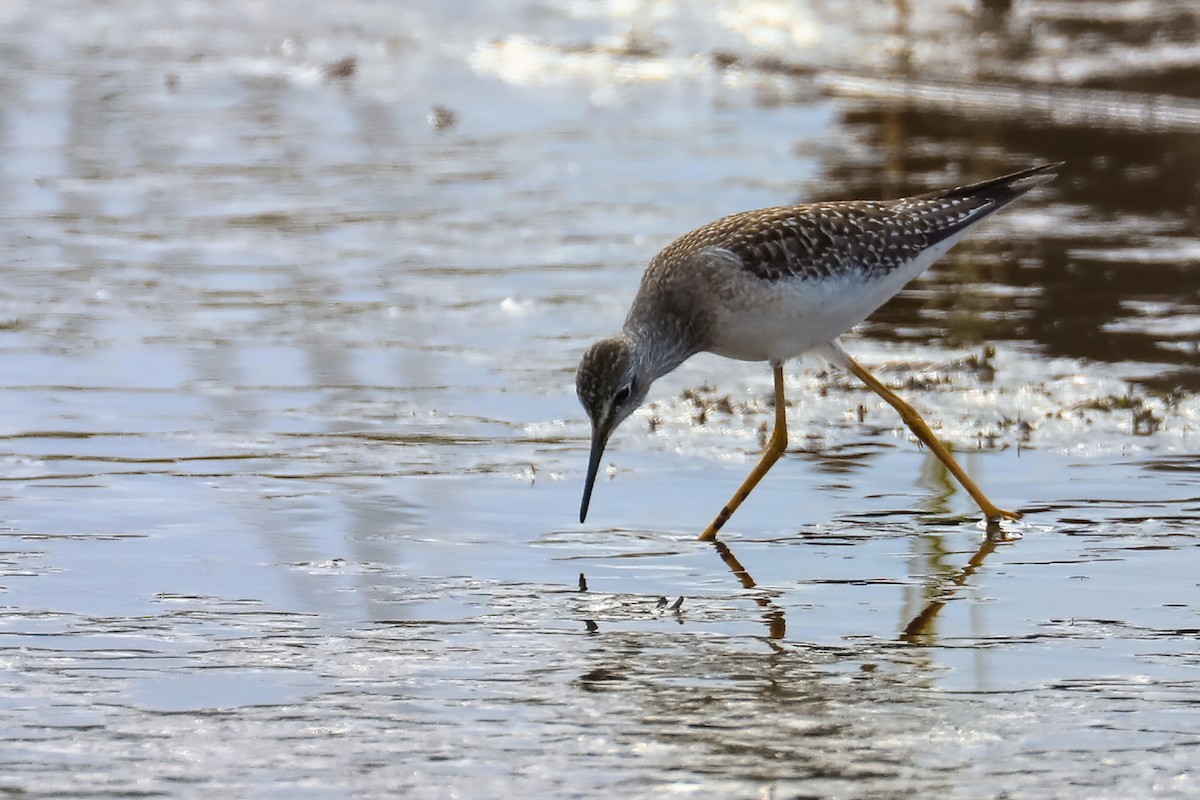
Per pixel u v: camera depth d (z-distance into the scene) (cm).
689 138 2350
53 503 1175
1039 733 832
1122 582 1052
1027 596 1031
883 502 1211
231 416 1364
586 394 1135
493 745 819
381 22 3269
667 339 1168
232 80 2781
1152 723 845
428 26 3228
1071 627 978
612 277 1769
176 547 1102
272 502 1188
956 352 1546
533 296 1705
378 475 1248
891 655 938
